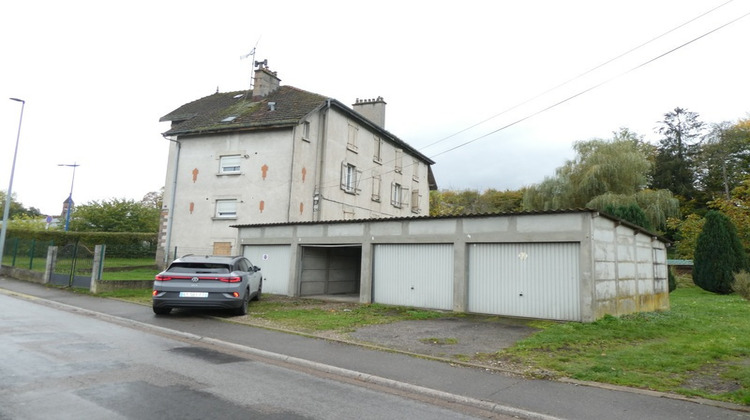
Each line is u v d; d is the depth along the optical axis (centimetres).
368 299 1505
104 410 455
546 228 1174
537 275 1193
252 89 3036
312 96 2641
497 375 652
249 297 1302
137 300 1445
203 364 682
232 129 2441
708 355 750
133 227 4141
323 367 689
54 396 493
